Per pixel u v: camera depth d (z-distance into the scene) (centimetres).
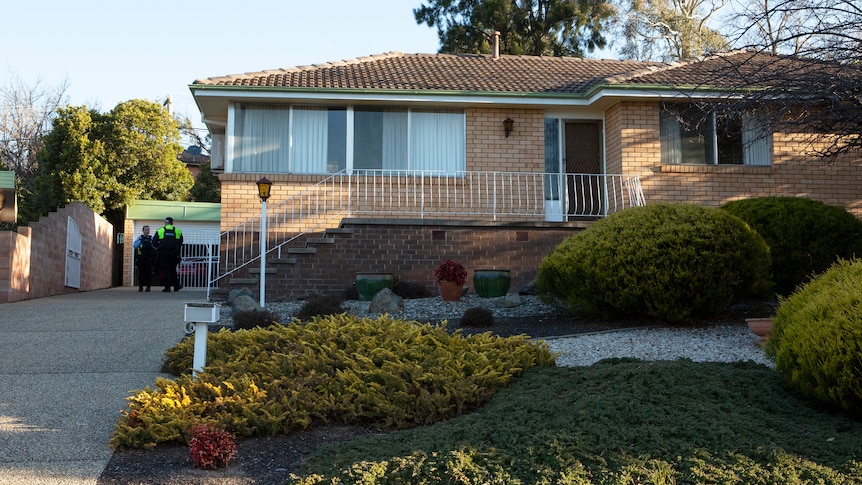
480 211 1614
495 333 991
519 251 1410
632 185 1548
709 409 592
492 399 669
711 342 912
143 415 600
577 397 629
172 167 2908
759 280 1009
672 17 3067
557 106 1658
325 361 733
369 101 1593
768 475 493
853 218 1171
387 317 905
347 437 615
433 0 3419
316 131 1605
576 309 1073
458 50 3328
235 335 865
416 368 694
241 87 1540
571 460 511
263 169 1584
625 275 977
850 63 923
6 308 1371
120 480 520
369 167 1609
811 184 1625
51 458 559
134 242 2673
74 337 1019
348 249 1381
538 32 3281
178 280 2128
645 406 595
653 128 1600
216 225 2712
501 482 494
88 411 678
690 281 965
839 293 634
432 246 1395
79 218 2041
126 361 876
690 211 1020
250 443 600
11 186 1631
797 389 643
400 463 519
